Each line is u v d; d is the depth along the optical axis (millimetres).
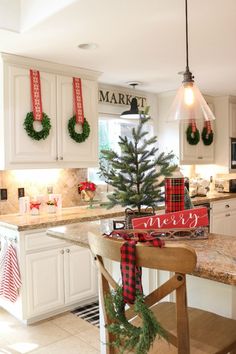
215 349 1220
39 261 2982
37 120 3145
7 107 3000
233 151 5117
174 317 1433
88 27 2436
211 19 2314
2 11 2438
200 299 1674
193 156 4836
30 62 3129
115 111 4297
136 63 3328
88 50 2930
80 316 3123
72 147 3459
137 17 2273
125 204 1808
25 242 2896
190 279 1702
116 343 1151
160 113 4820
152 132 4777
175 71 3639
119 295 1115
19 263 2891
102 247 1162
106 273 1205
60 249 3117
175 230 1630
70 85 3434
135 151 1787
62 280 3135
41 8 2314
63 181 3838
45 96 3232
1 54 2943
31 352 2543
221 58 3188
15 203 3471
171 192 1786
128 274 1073
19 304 2939
